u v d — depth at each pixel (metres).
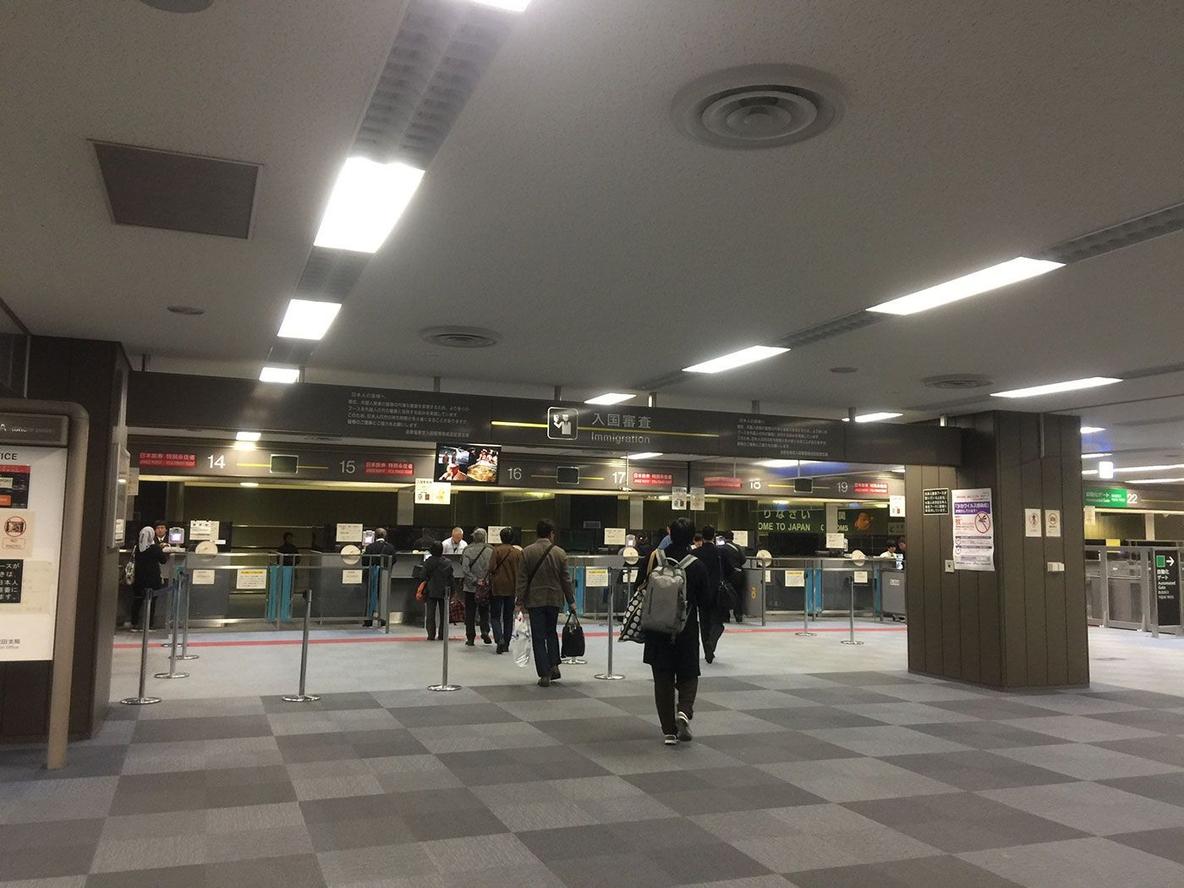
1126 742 6.93
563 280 5.44
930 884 4.08
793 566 17.80
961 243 4.71
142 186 3.94
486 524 27.48
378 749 6.34
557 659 9.19
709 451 9.20
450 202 4.19
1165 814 5.15
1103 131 3.41
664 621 6.41
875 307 5.98
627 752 6.34
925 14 2.64
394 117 3.38
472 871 4.14
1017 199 4.10
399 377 8.72
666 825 4.81
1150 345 7.02
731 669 10.42
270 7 2.60
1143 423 11.68
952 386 8.79
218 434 17.27
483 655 11.09
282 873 4.09
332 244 4.80
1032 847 4.58
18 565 5.74
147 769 5.77
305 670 8.57
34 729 6.44
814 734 7.02
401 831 4.66
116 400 7.00
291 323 6.51
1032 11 2.62
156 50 2.84
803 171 3.80
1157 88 3.07
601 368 8.20
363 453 18.42
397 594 14.91
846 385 8.86
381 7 2.60
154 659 10.57
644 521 26.67
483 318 6.39
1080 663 9.66
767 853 4.42
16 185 3.94
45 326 6.53
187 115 3.29
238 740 6.57
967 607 9.73
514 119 3.34
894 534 23.95
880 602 17.66
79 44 2.81
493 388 9.38
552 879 4.06
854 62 2.91
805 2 2.58
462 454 11.29
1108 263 5.02
